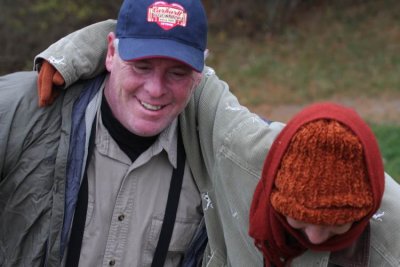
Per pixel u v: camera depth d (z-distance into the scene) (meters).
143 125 2.53
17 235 2.63
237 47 17.78
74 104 2.65
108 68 2.61
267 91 15.43
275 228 2.06
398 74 15.63
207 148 2.66
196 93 2.73
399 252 2.20
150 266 2.72
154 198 2.70
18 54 15.35
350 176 1.86
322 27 18.58
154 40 2.46
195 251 2.76
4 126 2.56
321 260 2.19
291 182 1.90
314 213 1.87
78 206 2.62
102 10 16.09
